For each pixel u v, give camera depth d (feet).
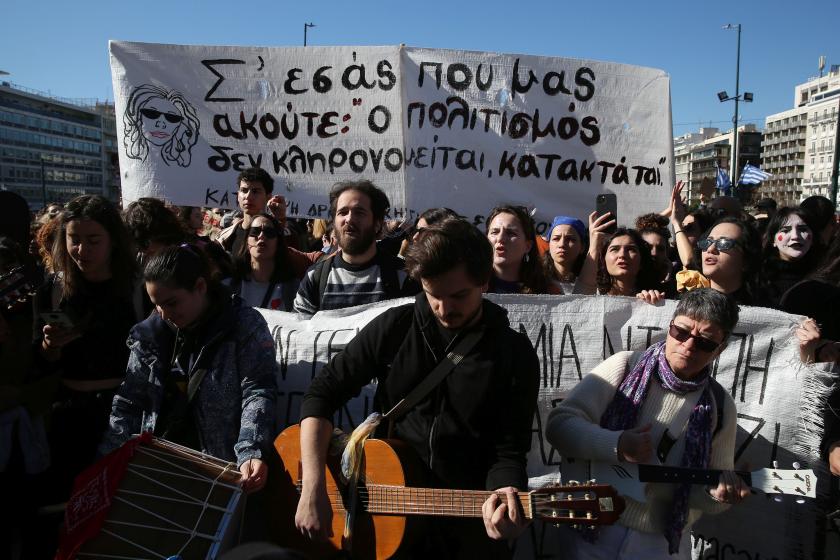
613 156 16.02
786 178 418.72
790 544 8.96
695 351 7.30
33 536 10.19
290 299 13.08
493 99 15.58
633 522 7.62
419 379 7.13
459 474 7.03
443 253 6.41
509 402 6.94
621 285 12.30
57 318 8.95
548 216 15.96
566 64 15.76
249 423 8.15
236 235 15.99
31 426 10.00
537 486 9.57
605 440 7.32
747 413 9.34
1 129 309.22
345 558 7.18
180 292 8.07
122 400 8.76
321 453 7.11
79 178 363.56
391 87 15.47
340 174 15.71
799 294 10.11
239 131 15.65
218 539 7.31
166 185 15.47
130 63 15.31
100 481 7.82
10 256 10.49
